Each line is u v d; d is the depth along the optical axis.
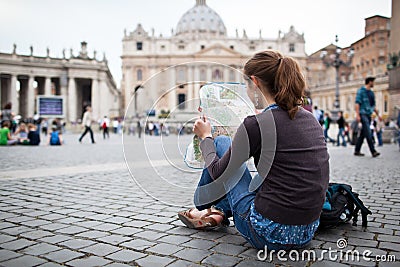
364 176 7.57
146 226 3.87
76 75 82.81
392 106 22.58
